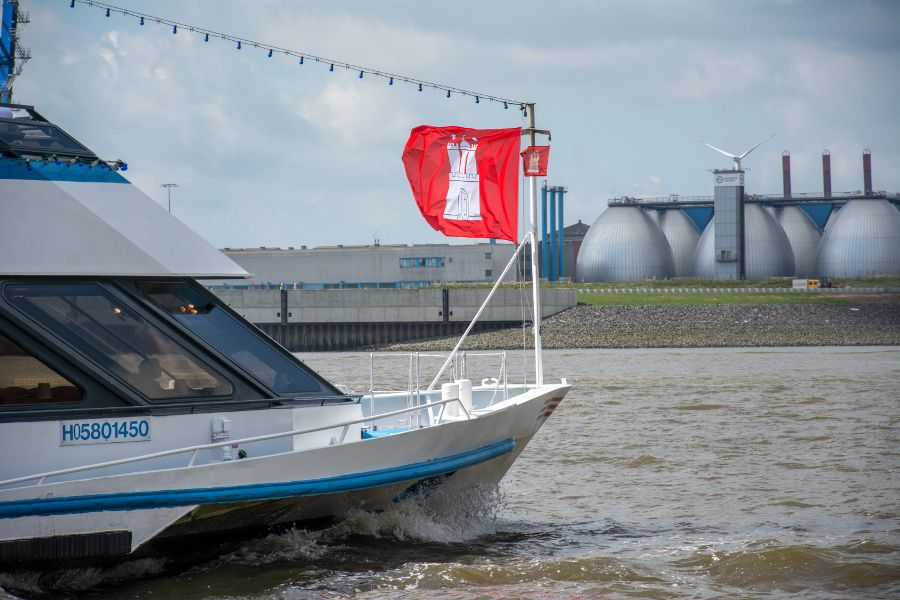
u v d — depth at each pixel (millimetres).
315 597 20984
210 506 20984
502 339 167375
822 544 25328
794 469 37031
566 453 41719
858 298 192375
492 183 27750
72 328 20812
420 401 29016
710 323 171750
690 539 26328
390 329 176125
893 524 27859
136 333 21359
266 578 22047
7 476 20016
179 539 22109
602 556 24094
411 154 27797
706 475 36219
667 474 36625
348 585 21719
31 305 20578
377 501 23844
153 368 21359
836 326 169750
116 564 21641
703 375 89875
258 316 175500
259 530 23281
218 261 22438
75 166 21641
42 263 20672
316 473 21797
